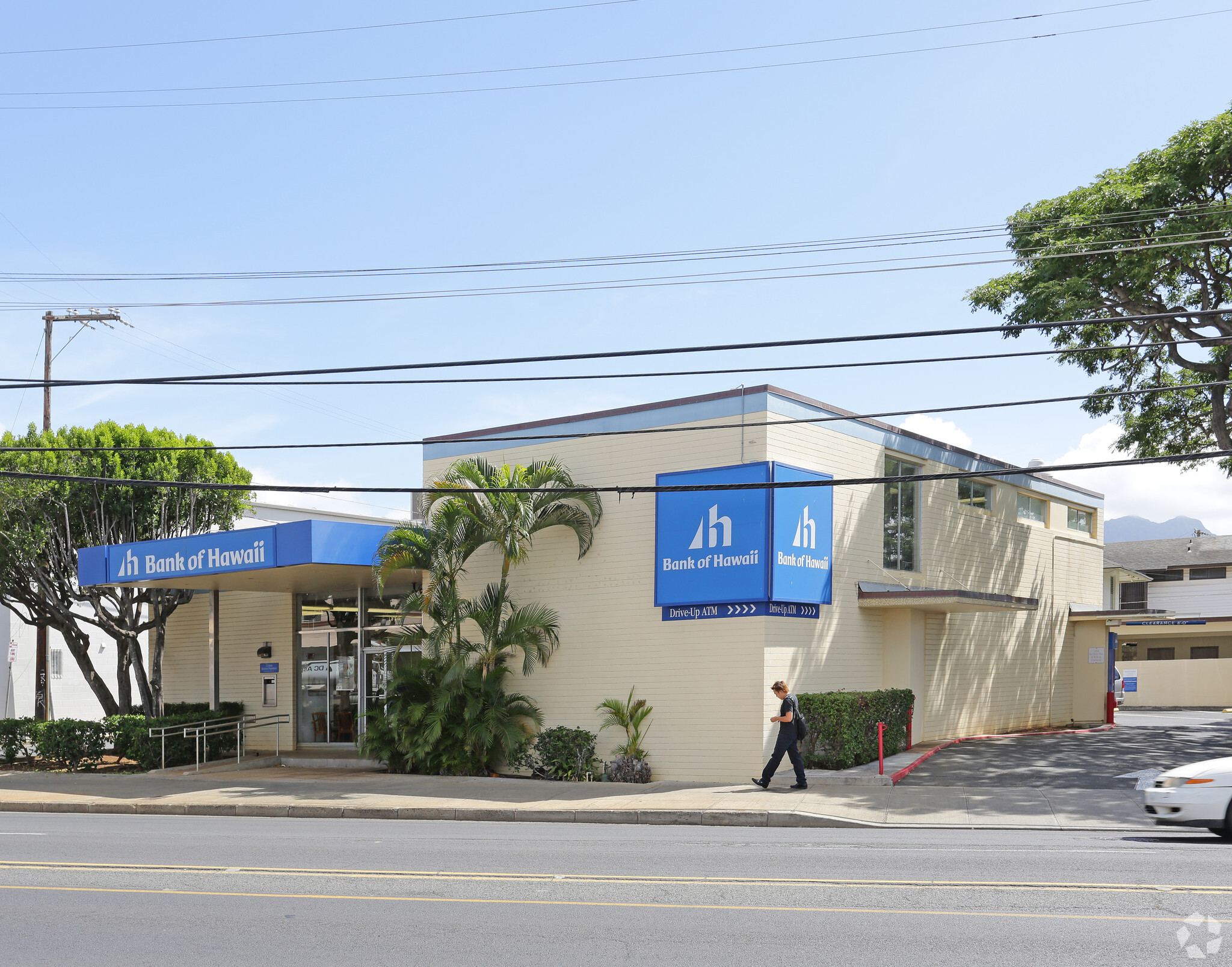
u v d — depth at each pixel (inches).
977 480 1077.8
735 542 785.6
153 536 1155.3
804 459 819.4
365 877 421.1
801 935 320.2
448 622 852.6
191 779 871.7
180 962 300.2
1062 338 973.2
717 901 369.1
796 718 711.7
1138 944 306.2
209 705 1162.0
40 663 1151.0
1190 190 888.3
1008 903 360.2
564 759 826.8
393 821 655.1
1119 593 1950.1
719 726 786.8
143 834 568.7
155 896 387.2
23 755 1092.5
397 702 877.2
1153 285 932.0
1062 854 469.1
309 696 1109.7
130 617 1166.3
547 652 868.0
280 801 717.3
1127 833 553.9
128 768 982.4
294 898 379.9
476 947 310.7
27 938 328.5
